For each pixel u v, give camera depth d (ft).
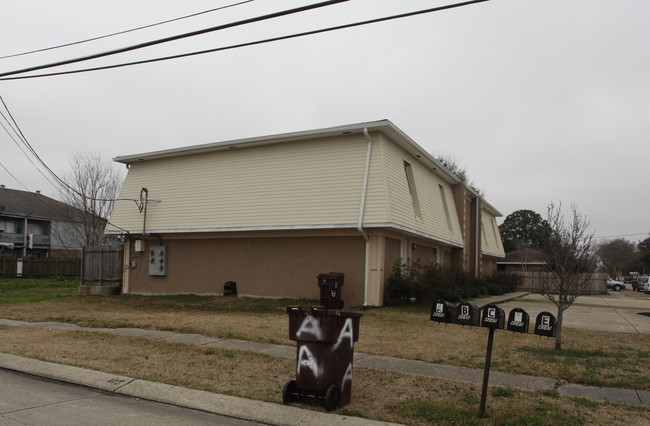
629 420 17.75
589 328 41.98
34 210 147.95
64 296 65.98
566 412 18.44
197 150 62.03
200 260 63.46
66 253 150.20
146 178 67.41
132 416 18.47
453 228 77.30
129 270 68.80
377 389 21.61
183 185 63.77
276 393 20.97
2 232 139.85
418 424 17.34
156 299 59.57
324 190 53.36
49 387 22.65
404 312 47.11
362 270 52.26
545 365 26.35
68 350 29.27
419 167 64.34
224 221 59.06
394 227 50.29
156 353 28.68
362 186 51.21
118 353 28.63
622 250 270.67
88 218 117.60
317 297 54.80
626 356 29.12
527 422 17.24
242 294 59.67
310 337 19.03
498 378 23.82
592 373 24.64
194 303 54.85
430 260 69.97
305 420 17.92
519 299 78.02
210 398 20.42
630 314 56.80
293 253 56.70
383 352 29.35
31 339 32.86
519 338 34.94
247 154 59.62
